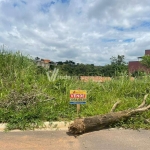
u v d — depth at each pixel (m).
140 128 3.39
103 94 4.94
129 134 3.10
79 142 2.74
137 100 4.56
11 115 3.26
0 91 4.26
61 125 3.33
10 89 4.27
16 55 5.85
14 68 5.28
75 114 3.73
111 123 3.38
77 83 5.38
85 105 4.16
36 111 3.44
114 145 2.68
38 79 5.15
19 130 3.09
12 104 3.59
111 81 5.80
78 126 2.95
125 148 2.60
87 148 2.56
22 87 4.30
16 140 2.72
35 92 4.11
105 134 3.06
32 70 5.55
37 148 2.51
